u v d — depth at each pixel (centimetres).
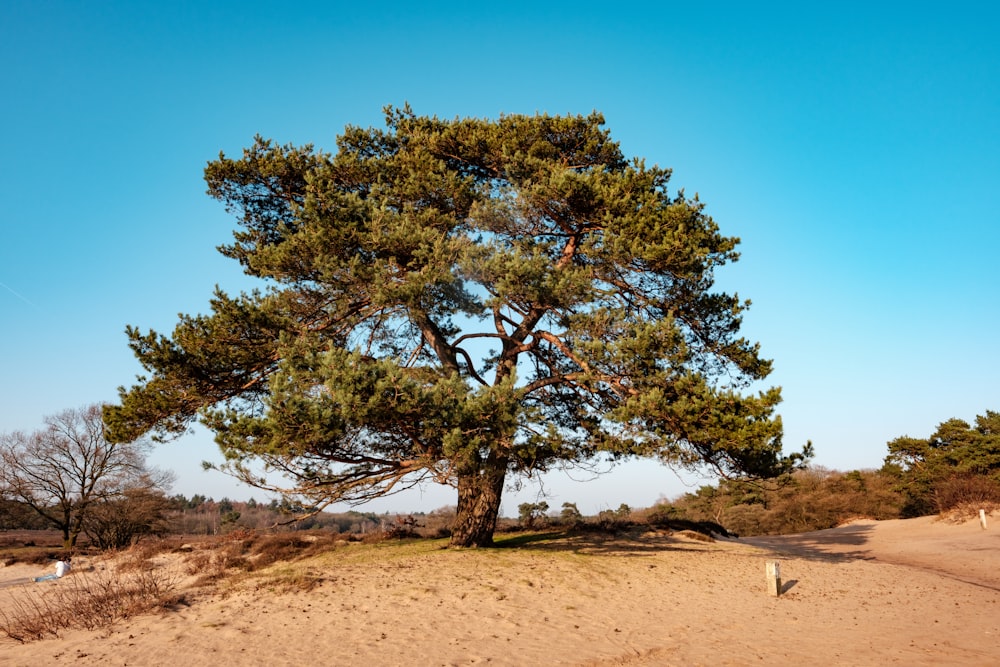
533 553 1625
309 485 1437
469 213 1748
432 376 1496
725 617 1102
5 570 2470
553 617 1045
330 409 1237
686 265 1529
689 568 1553
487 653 830
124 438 1509
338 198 1622
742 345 1672
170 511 3609
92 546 3425
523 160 1800
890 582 1555
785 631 1005
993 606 1257
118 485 3344
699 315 1703
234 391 1614
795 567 1702
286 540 2214
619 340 1495
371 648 840
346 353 1333
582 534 2184
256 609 1038
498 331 1902
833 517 4700
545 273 1552
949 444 4678
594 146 1903
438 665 771
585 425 1736
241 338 1532
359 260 1555
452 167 1995
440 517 3494
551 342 1789
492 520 1739
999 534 2627
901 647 894
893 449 4834
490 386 1370
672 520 2647
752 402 1354
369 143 2003
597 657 827
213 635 893
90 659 797
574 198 1672
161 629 938
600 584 1302
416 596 1123
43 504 3356
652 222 1577
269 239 1917
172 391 1514
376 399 1216
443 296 1591
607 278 1725
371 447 1473
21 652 848
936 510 4075
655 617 1080
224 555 2027
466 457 1284
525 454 1416
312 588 1181
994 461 4219
